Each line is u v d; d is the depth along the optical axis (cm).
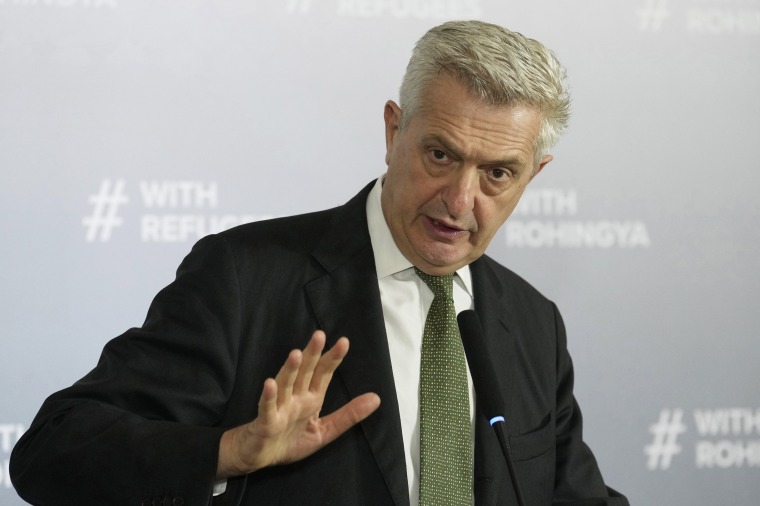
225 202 623
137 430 347
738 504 659
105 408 358
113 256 611
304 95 636
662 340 661
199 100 623
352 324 389
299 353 316
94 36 614
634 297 659
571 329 654
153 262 615
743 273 670
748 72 672
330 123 638
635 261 661
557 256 654
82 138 611
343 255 405
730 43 673
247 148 627
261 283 394
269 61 632
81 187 610
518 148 370
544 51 377
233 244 400
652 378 659
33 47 607
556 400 441
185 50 623
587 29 663
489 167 372
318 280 397
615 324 657
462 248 385
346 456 368
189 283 389
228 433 341
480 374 365
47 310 603
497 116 365
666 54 668
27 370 599
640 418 657
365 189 431
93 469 342
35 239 604
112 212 612
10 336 599
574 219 657
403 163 384
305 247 408
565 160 657
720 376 664
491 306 421
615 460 653
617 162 662
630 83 664
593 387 653
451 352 395
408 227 387
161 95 619
